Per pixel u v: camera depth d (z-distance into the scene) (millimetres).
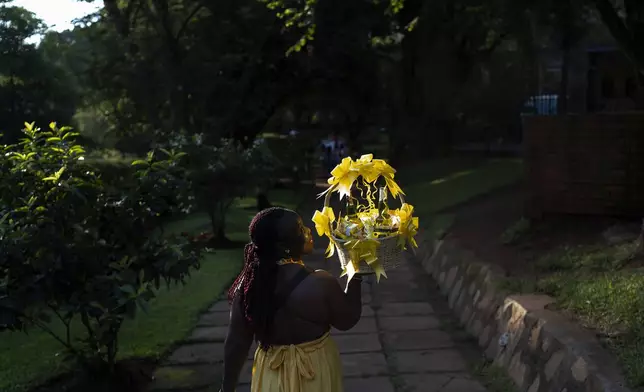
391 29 21250
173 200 5828
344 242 3076
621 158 8641
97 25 19938
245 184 12477
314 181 26734
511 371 5484
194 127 19703
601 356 4477
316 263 11266
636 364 4211
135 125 21203
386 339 6996
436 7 15227
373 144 34406
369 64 21641
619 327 4930
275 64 20250
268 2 12266
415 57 20719
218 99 19469
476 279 7660
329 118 28984
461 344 6742
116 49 19625
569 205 9023
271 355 3070
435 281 9570
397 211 3287
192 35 19531
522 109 25094
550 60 22719
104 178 5988
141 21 19891
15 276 4879
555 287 6262
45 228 4984
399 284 9547
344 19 19641
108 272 5273
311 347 3051
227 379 3131
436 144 22359
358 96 22641
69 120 23125
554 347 4898
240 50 19766
